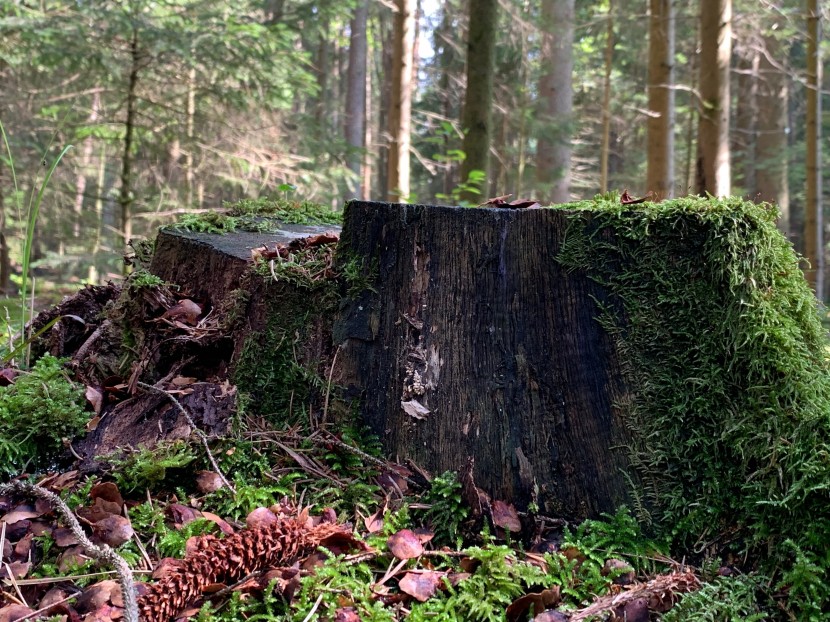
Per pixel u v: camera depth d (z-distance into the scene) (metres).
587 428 1.79
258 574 1.45
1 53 6.41
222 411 1.96
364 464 1.87
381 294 1.95
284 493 1.76
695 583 1.49
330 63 18.16
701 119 6.62
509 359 1.84
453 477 1.79
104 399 2.08
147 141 7.12
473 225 1.88
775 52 12.74
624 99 11.47
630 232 1.79
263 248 2.31
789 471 1.53
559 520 1.74
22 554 1.51
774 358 1.61
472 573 1.54
